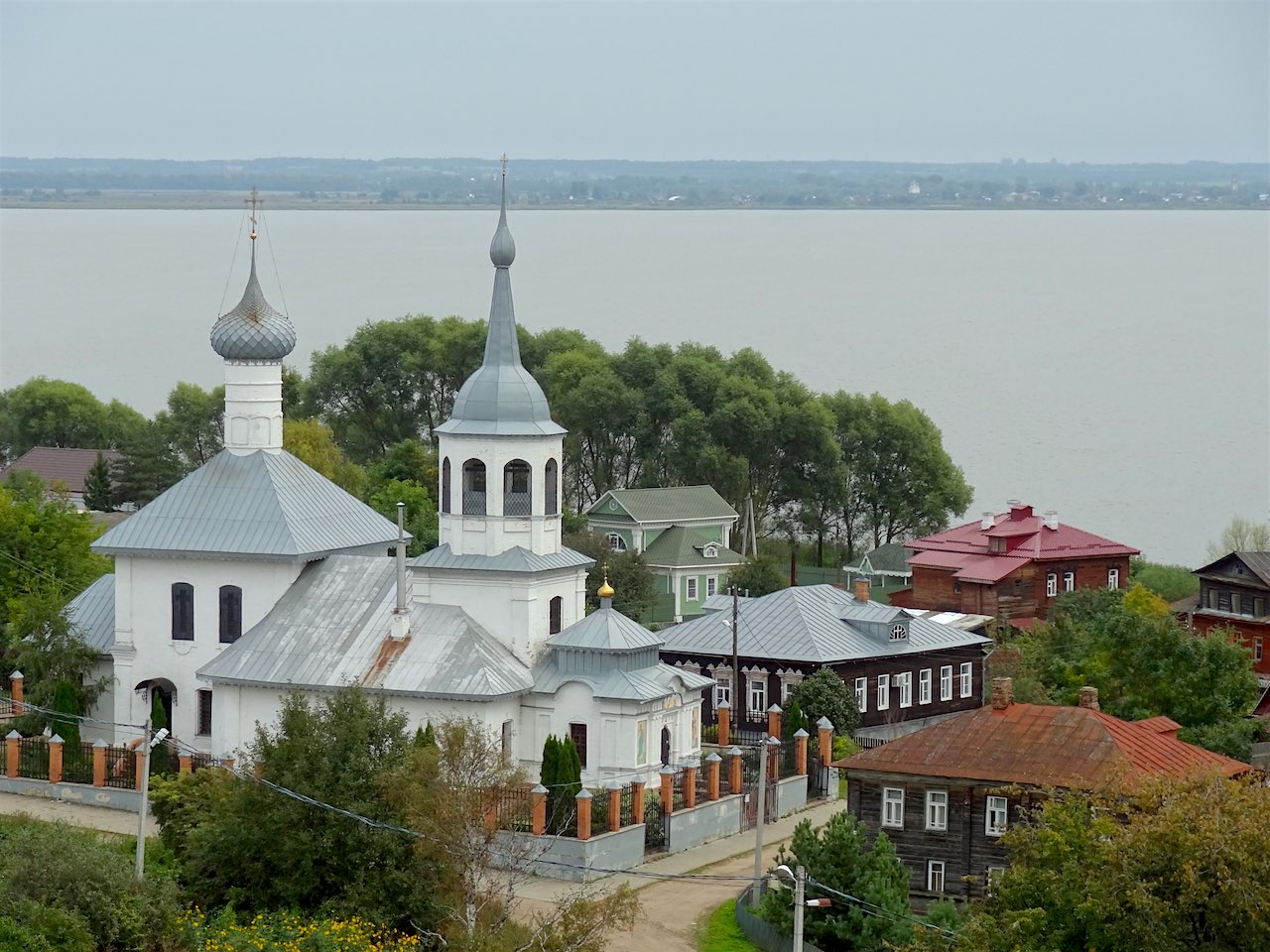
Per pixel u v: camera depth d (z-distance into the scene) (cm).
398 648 10700
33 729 11169
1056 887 7469
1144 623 11969
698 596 18188
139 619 11362
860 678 13025
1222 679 11831
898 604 17650
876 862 8781
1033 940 7369
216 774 8969
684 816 10312
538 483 10950
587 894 8744
